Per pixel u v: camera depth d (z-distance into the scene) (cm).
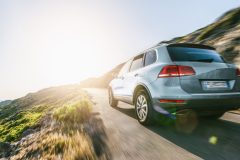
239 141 320
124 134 381
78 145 309
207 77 345
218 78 352
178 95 338
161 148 301
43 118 664
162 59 398
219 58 409
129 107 753
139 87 453
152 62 436
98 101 1074
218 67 357
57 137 354
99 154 288
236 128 395
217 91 349
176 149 295
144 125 435
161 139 342
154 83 383
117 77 678
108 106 805
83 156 275
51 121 558
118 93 636
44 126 560
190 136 353
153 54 443
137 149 302
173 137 351
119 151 297
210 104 340
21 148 385
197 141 326
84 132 389
